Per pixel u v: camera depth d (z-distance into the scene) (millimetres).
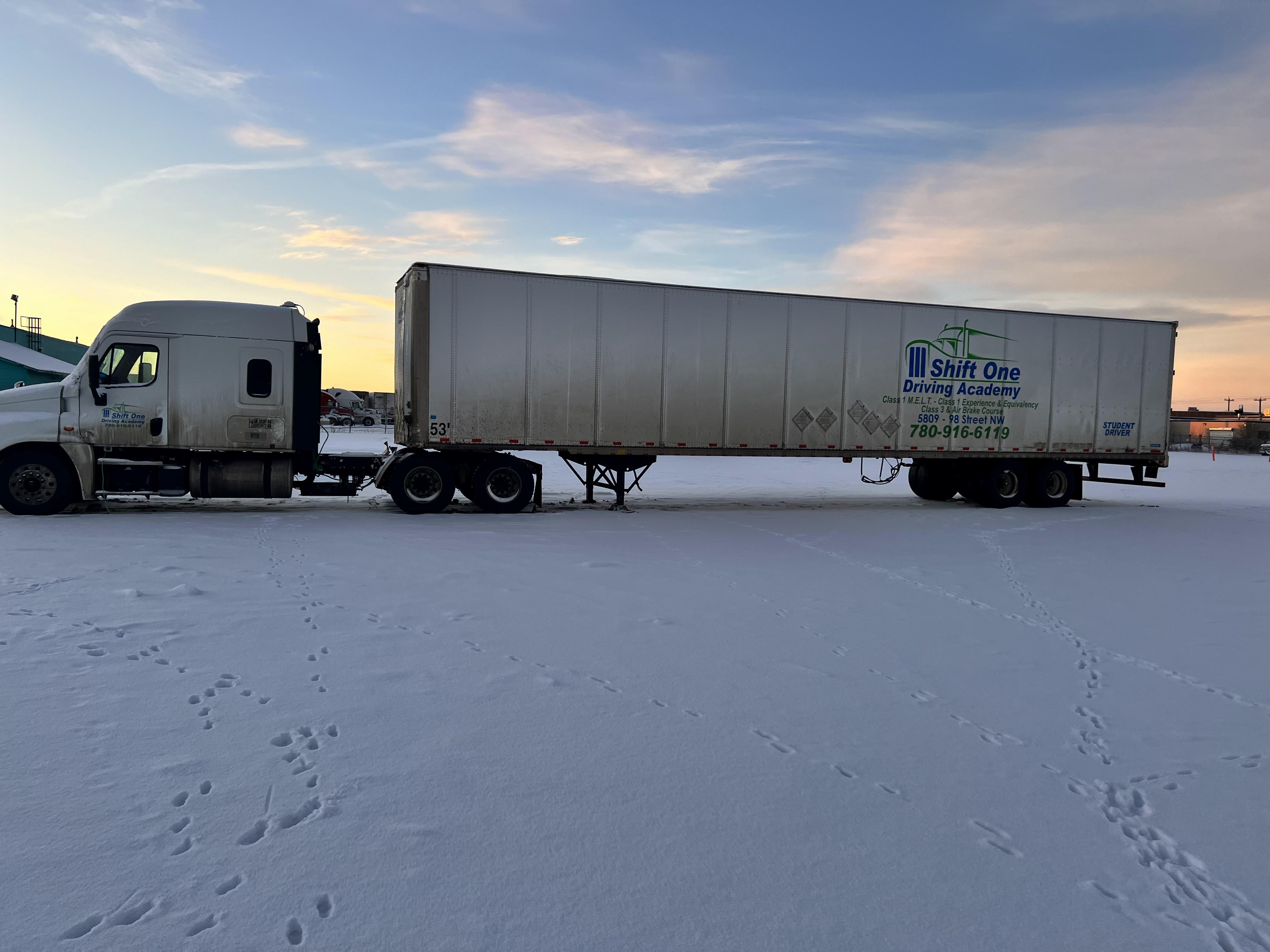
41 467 11594
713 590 7629
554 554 9359
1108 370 16547
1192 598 7875
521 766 3637
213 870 2703
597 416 13586
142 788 3244
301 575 7535
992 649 5902
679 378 13938
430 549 9375
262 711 4105
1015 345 15891
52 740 3639
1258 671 5555
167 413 12031
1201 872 3018
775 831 3166
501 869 2807
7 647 4938
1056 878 2938
